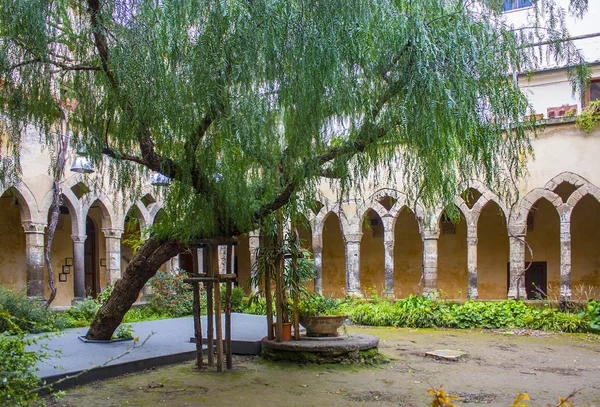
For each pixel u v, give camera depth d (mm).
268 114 5480
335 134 5859
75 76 5926
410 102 5027
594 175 12547
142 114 5160
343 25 4984
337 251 18766
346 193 6035
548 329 11055
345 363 7758
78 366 6777
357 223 14734
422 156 5379
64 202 12492
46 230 15312
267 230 7586
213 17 4922
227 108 5293
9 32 5176
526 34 5656
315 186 6516
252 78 5242
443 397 2760
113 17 5117
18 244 14711
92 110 5930
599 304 11461
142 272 8039
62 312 11844
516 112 5398
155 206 14320
